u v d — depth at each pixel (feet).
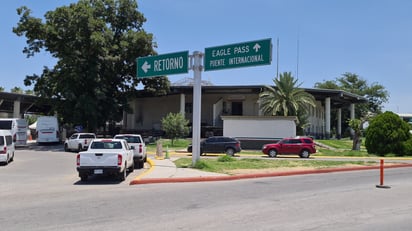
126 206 30.27
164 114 190.90
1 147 70.18
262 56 55.47
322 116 203.62
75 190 39.52
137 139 69.41
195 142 61.11
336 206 31.09
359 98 178.91
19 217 26.11
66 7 132.36
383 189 41.73
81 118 133.28
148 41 139.95
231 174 52.90
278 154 100.12
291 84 144.15
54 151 115.96
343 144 145.59
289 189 41.01
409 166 77.82
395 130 108.37
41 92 143.13
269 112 148.87
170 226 23.67
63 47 135.44
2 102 177.78
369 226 24.25
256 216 26.84
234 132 125.08
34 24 134.41
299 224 24.52
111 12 148.46
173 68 63.52
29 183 45.57
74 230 22.54
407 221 25.80
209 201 32.83
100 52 132.87
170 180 46.93
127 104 151.74
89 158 46.19
